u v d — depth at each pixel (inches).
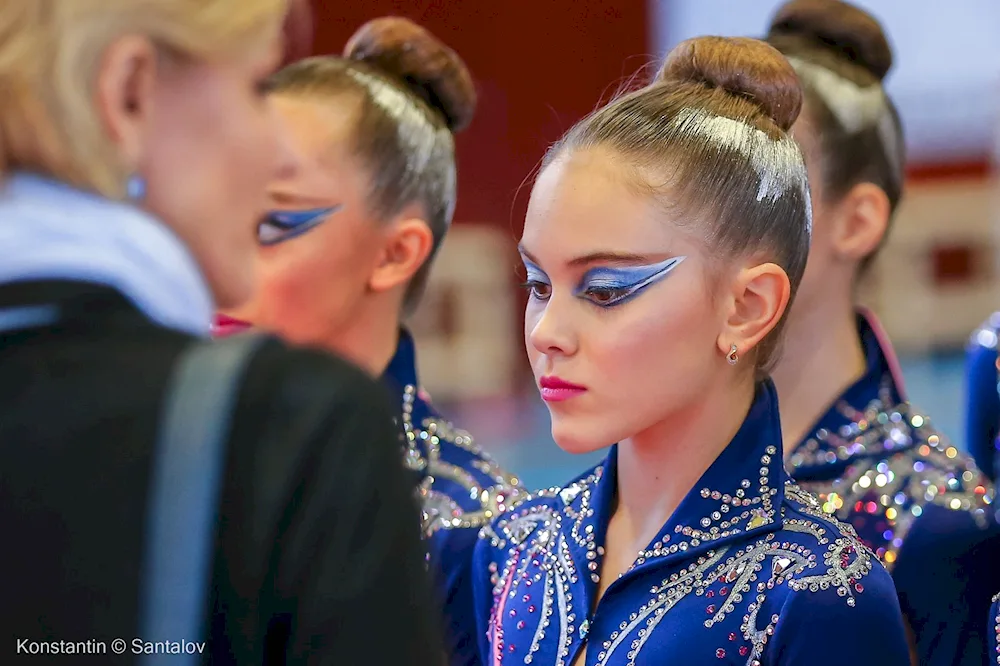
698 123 96.6
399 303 131.1
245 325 120.3
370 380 65.4
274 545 60.2
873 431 128.7
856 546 94.7
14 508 59.9
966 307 589.3
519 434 450.6
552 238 95.2
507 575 107.7
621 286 93.5
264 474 60.4
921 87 619.2
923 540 122.0
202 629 59.0
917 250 582.9
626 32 567.5
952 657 119.3
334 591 60.6
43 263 61.1
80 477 59.8
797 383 130.6
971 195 596.1
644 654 93.6
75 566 59.2
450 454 131.2
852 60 133.8
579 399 94.7
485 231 554.6
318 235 121.5
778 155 97.9
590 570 100.7
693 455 98.0
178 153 65.8
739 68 101.6
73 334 61.6
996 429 145.0
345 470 61.7
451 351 544.1
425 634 63.5
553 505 109.0
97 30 61.7
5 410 60.7
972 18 611.8
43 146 62.0
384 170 124.9
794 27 135.9
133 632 58.6
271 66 69.1
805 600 90.3
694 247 94.0
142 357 61.4
